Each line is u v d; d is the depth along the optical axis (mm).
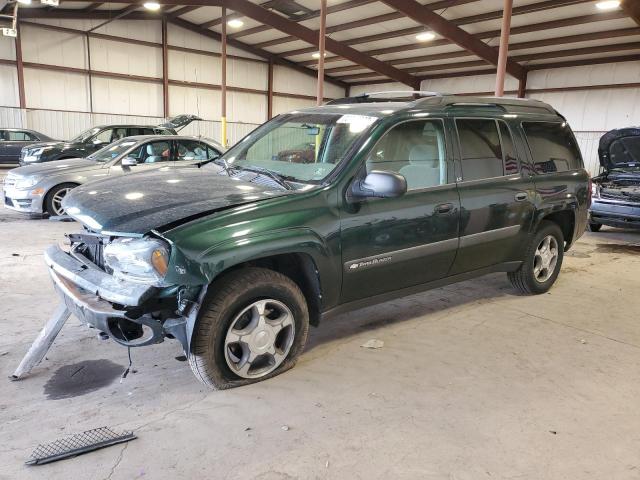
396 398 2949
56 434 2490
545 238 4805
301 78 26859
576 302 4828
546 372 3350
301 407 2814
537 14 15039
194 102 23969
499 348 3715
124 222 2709
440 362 3453
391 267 3490
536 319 4336
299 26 19875
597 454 2477
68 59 20484
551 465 2381
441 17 16297
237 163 3926
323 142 3561
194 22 22766
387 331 3994
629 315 4512
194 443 2453
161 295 2654
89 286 2742
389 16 17828
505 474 2305
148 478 2199
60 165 8234
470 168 3961
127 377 3105
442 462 2371
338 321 4188
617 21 14602
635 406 2947
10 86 19469
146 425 2592
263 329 2984
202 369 2822
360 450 2443
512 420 2754
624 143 8383
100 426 2574
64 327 3811
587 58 17938
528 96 20094
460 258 3957
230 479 2211
